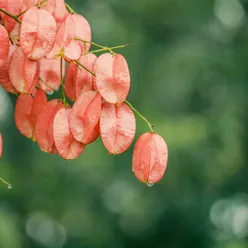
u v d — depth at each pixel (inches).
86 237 605.9
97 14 582.9
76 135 128.3
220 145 571.8
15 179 569.6
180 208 585.3
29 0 132.6
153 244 598.2
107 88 126.6
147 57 588.7
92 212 601.6
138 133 534.9
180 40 595.2
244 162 587.2
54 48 127.7
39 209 582.9
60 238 632.4
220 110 579.8
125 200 609.6
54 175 583.5
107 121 127.9
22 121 142.6
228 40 615.2
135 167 133.7
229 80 585.0
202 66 573.6
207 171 569.9
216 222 613.0
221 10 629.3
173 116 561.9
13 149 576.1
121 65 127.2
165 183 580.7
